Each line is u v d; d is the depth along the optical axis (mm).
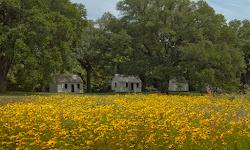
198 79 28125
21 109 9281
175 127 6770
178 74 30188
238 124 6574
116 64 41000
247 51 37344
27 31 23516
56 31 25859
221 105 11336
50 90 46562
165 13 32406
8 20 26578
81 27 32625
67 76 47938
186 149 5473
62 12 29094
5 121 7723
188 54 28422
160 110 9078
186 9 34312
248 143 5879
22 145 5691
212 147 5559
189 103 12234
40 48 26141
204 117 8969
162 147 5602
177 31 31766
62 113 8242
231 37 31359
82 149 5484
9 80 43750
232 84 28984
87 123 6855
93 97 15656
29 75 24516
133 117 8539
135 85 53375
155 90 37812
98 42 37438
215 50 29344
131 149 5477
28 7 25703
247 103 12172
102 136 5746
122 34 32469
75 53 37375
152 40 34844
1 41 22844
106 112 9164
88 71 44594
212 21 31594
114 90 52469
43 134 6285
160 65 31188
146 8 35156
